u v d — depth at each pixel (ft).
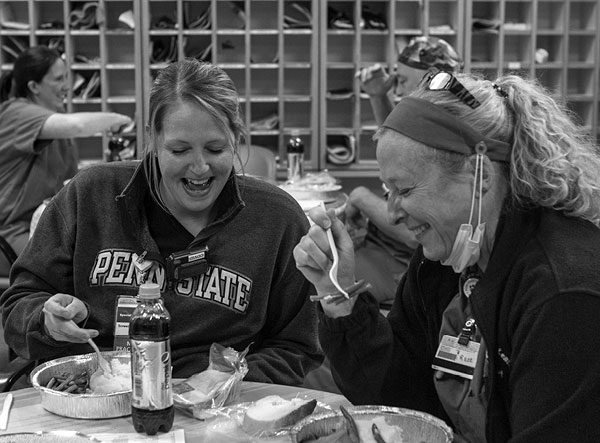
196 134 5.34
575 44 19.95
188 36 19.30
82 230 5.92
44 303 5.54
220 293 5.79
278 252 5.96
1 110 13.91
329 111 19.95
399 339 5.11
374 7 19.44
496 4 19.03
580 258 3.72
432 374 5.10
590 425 3.56
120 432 4.51
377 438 4.13
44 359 6.02
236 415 4.63
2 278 12.19
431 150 3.96
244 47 19.49
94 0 18.62
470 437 4.68
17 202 13.79
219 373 4.97
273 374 5.64
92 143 19.70
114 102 18.83
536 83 4.28
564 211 3.99
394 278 11.04
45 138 13.60
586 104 19.60
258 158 14.40
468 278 4.67
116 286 5.82
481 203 4.00
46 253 6.03
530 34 18.99
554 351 3.60
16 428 4.56
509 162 4.03
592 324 3.56
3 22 18.53
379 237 11.61
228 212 5.82
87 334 5.21
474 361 4.63
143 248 5.84
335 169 19.25
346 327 4.70
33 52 14.20
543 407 3.61
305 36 19.61
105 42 18.66
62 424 4.63
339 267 4.56
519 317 3.84
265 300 5.93
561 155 3.96
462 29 18.74
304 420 4.20
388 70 18.80
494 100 4.08
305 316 6.02
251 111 19.76
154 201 5.85
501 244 4.00
